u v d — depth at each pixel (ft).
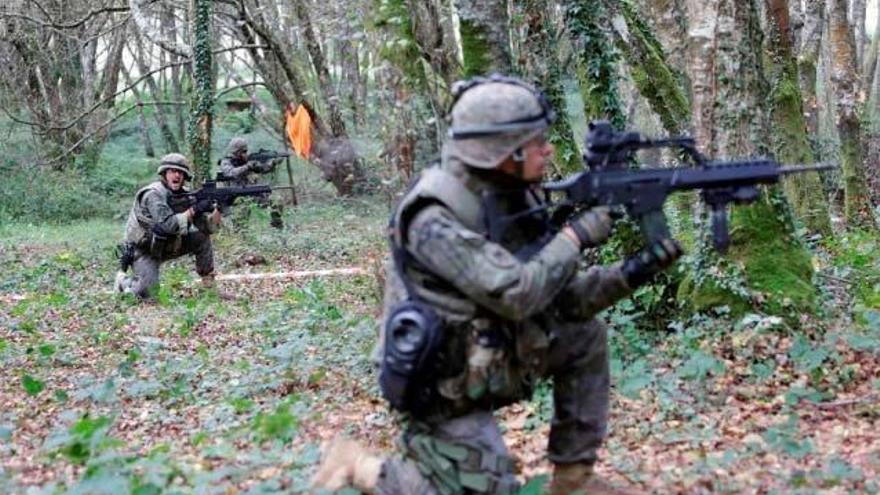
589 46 28.81
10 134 102.17
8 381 28.78
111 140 131.75
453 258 12.79
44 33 104.01
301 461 17.85
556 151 29.01
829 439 18.75
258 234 69.56
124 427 22.97
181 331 35.32
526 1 29.14
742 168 13.85
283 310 38.55
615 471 16.99
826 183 68.13
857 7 106.93
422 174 13.60
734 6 26.71
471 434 13.55
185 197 45.60
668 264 13.67
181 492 15.93
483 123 12.89
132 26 106.32
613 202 13.37
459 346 13.14
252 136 116.98
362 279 46.32
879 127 93.61
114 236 79.25
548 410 21.11
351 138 81.41
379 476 13.89
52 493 16.58
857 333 24.97
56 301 43.86
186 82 129.59
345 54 41.83
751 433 19.27
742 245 26.45
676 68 52.16
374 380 25.08
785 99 48.80
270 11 92.38
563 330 14.65
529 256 13.19
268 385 25.84
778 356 23.47
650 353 24.63
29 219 95.50
